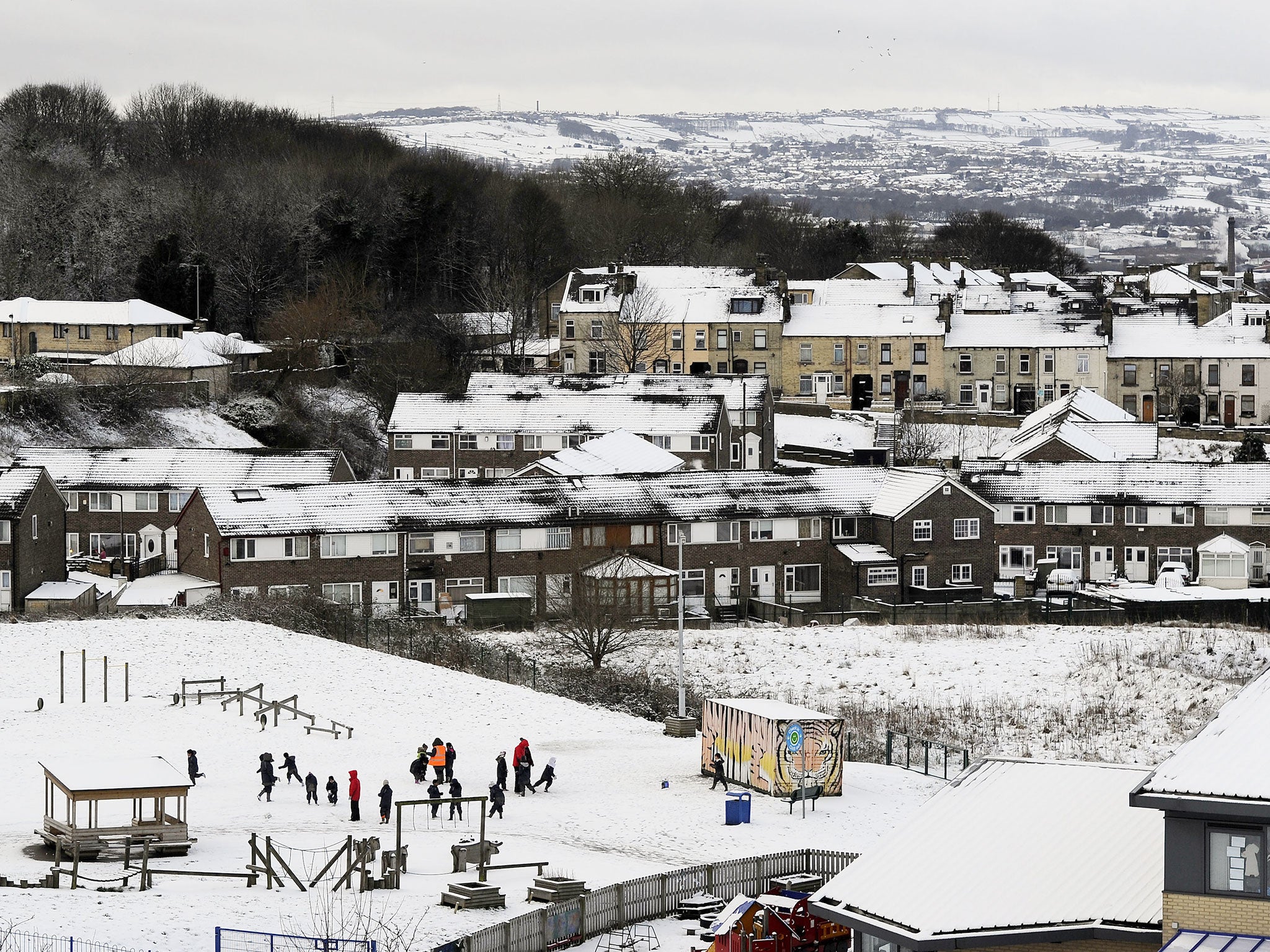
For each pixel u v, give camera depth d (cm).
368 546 11112
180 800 6128
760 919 4672
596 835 6344
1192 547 12238
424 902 5234
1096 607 11188
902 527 11862
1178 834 3600
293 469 12700
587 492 11688
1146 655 9638
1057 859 4075
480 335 19212
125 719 7862
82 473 12556
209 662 8944
